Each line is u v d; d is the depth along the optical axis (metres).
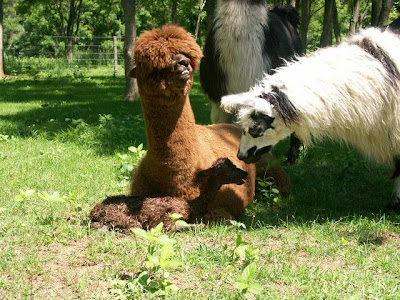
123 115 8.55
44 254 3.24
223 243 3.37
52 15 33.44
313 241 3.46
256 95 3.52
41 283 2.94
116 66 18.28
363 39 3.71
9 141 6.20
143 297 2.78
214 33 5.02
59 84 14.88
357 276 3.01
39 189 4.49
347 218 3.85
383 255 3.27
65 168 5.11
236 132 4.26
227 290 2.86
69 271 3.05
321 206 4.21
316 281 2.96
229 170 3.52
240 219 3.84
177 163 3.50
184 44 3.24
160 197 3.55
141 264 3.03
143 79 3.30
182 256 3.04
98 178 4.79
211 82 5.20
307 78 3.50
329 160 5.54
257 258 3.07
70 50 23.06
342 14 23.86
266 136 3.55
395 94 3.62
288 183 4.47
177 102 3.36
